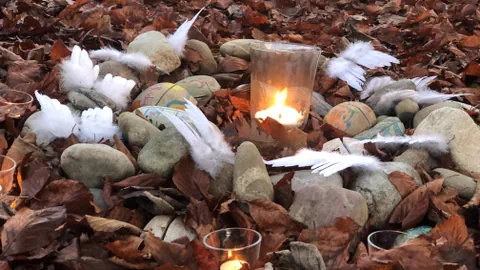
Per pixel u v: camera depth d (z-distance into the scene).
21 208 1.08
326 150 1.32
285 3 2.95
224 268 1.02
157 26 1.98
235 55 1.76
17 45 1.77
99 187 1.18
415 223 1.15
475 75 1.87
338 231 1.07
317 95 1.62
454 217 1.07
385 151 1.34
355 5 3.10
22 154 1.24
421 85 1.63
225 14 2.71
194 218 1.11
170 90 1.47
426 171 1.27
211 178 1.18
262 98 1.42
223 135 1.30
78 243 1.05
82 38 1.89
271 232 1.12
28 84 1.51
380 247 1.08
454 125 1.28
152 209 1.14
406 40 2.39
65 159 1.17
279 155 1.29
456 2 3.19
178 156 1.18
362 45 1.74
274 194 1.17
